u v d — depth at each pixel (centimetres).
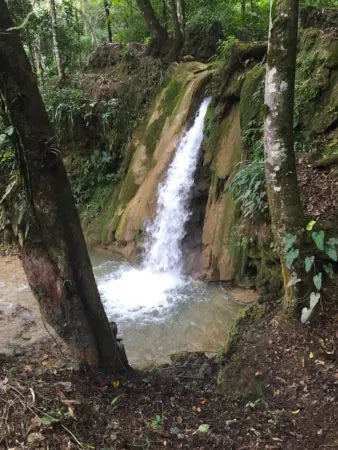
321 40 621
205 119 777
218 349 490
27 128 292
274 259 520
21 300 616
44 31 1245
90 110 1040
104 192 1008
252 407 337
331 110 566
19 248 328
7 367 350
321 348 374
